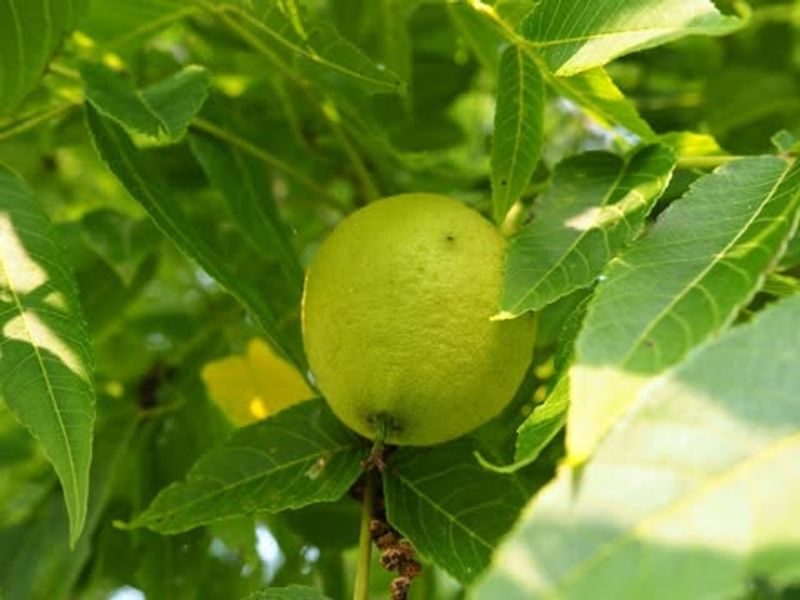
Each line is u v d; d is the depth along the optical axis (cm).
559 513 11
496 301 20
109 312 31
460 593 32
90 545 29
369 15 33
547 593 10
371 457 19
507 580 10
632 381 13
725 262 15
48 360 19
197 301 36
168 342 34
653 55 37
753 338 13
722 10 30
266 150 30
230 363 27
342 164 31
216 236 30
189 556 29
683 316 14
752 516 11
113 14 27
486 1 21
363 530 21
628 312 14
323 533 28
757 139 35
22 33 24
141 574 28
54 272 20
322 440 22
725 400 12
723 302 14
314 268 21
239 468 22
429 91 36
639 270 15
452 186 32
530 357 21
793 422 12
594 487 11
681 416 12
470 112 43
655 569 10
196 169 30
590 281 19
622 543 11
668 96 35
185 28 32
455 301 19
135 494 29
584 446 12
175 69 30
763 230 16
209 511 22
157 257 31
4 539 29
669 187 24
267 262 30
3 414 35
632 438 12
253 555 29
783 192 17
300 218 36
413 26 35
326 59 23
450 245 20
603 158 21
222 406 27
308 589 19
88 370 19
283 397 27
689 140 24
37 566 29
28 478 32
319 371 20
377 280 19
